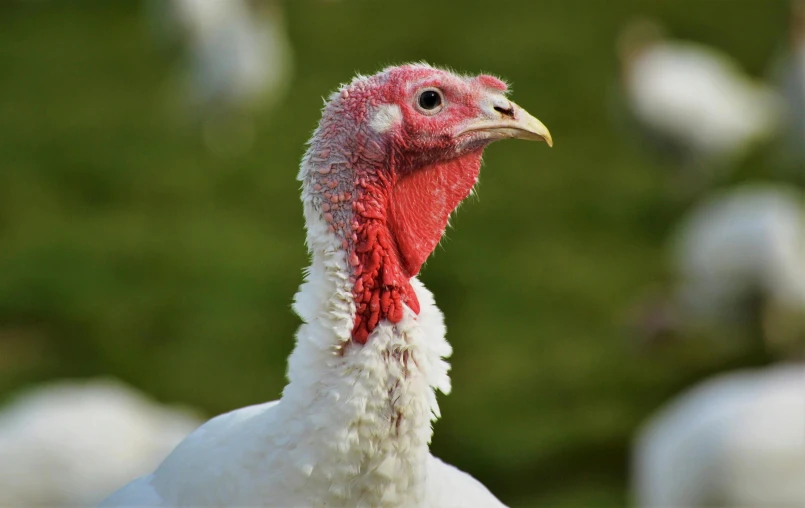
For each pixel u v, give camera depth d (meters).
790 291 15.49
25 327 16.34
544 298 17.12
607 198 20.38
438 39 27.58
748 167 21.67
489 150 22.30
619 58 21.19
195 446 5.86
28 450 9.98
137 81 26.75
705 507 10.29
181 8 23.20
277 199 20.77
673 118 20.31
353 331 5.43
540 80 25.05
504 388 15.02
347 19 29.50
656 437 10.96
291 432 5.39
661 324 15.87
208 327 16.30
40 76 27.22
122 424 10.33
